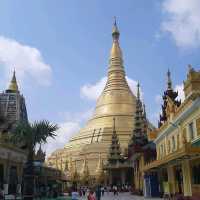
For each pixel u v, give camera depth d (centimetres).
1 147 4666
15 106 11375
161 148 5631
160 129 5612
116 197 6544
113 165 10556
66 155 14875
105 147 13662
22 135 4656
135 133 9356
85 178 12500
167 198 4850
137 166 7956
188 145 3312
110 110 15250
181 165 4219
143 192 6762
